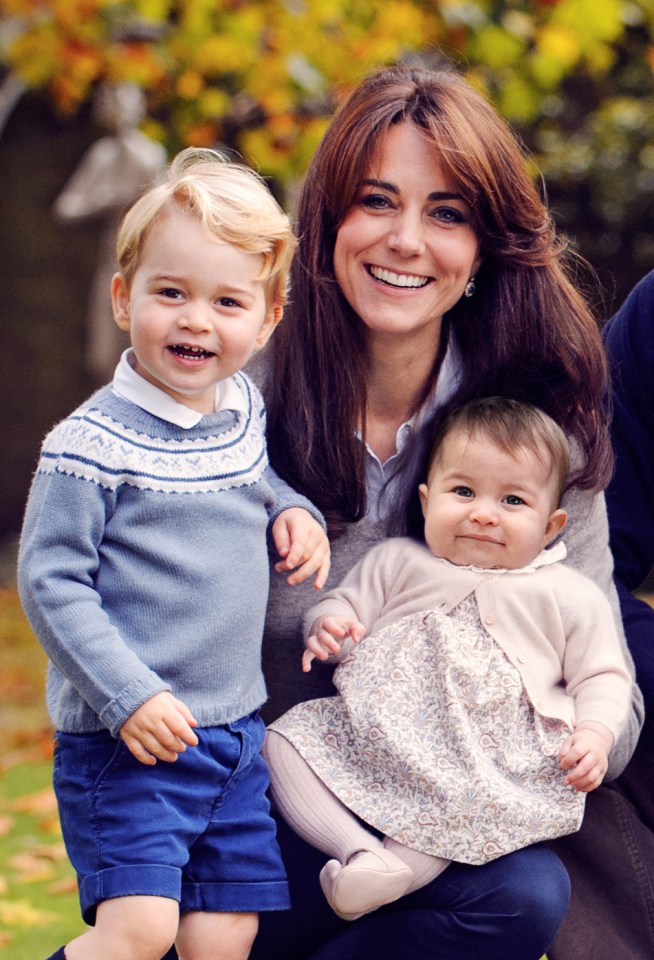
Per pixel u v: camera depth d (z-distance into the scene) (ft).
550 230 12.31
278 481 11.96
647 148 43.47
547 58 32.68
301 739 11.42
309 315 12.14
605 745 11.17
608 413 13.06
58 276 49.98
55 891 19.44
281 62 32.63
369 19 32.60
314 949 11.87
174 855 10.52
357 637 11.55
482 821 10.82
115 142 42.19
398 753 11.03
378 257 11.76
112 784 10.65
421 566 11.85
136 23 33.88
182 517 10.82
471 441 11.83
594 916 12.59
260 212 10.96
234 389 11.57
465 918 10.94
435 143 11.58
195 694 10.86
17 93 48.26
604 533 12.60
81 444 10.67
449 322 12.63
